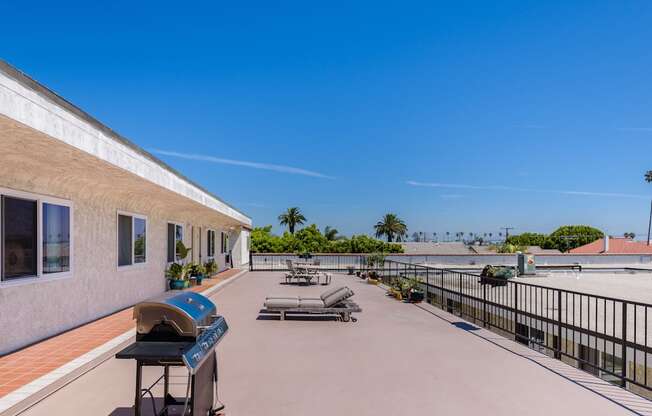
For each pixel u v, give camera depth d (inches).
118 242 419.8
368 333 342.3
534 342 298.5
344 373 238.5
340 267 1088.8
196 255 757.3
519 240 3002.0
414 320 399.2
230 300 532.7
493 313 403.2
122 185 360.5
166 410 169.5
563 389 215.3
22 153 241.0
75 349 268.5
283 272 1020.5
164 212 562.9
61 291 318.7
